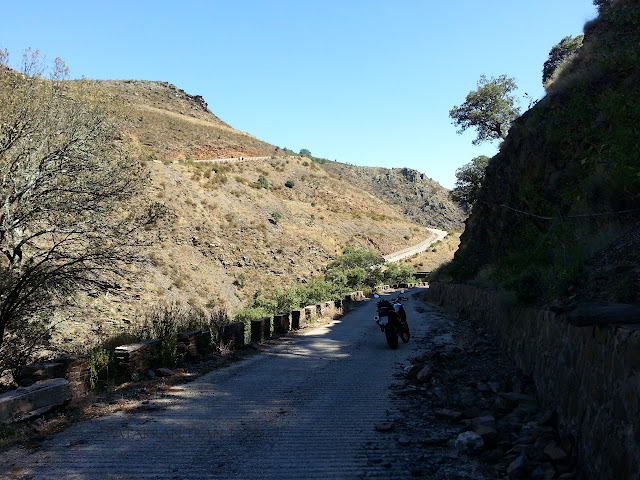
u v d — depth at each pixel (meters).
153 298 31.30
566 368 4.52
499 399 5.62
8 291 10.35
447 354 8.97
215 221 57.47
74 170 12.06
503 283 10.07
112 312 22.75
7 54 11.81
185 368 8.53
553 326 5.30
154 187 53.03
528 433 4.42
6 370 8.33
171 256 42.16
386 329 10.97
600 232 7.31
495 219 22.19
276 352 10.75
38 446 4.35
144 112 153.00
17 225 11.23
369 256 66.56
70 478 3.58
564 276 6.30
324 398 6.32
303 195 129.12
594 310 3.76
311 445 4.40
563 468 3.62
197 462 3.94
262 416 5.42
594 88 10.87
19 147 11.45
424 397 6.27
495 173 23.70
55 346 12.41
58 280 11.28
